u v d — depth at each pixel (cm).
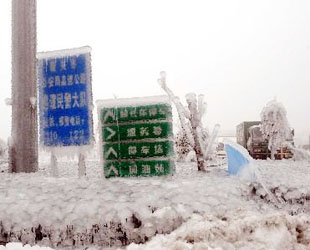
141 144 831
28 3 1129
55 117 950
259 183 816
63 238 635
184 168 1244
